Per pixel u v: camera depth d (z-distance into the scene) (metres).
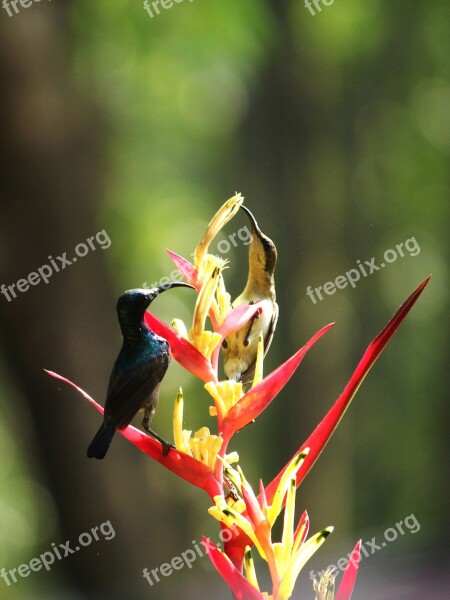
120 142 15.23
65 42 11.30
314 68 16.98
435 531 9.75
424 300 19.12
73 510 11.19
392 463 19.12
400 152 18.02
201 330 3.18
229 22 13.58
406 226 18.30
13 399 11.89
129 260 15.35
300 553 2.87
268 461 17.05
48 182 10.55
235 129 17.05
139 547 11.53
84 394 3.15
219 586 11.00
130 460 11.52
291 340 16.83
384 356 19.44
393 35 17.53
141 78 14.18
